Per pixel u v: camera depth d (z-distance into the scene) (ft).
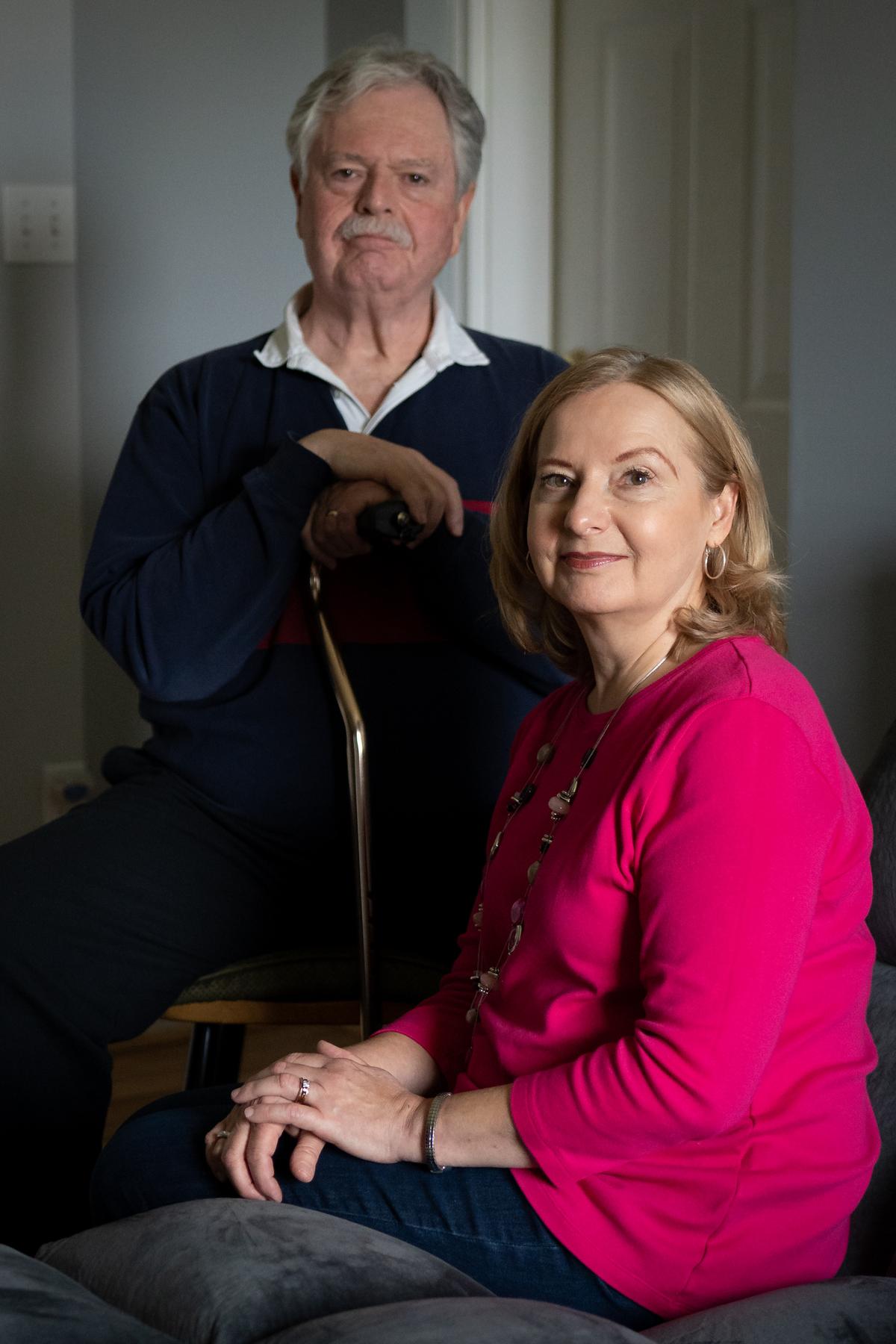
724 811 3.39
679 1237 3.49
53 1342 2.64
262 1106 3.85
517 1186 3.63
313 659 6.24
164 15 9.26
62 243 9.21
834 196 6.08
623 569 3.79
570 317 10.17
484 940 4.20
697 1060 3.32
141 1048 8.89
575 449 3.81
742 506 3.98
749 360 9.05
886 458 5.97
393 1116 3.79
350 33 9.70
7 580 9.36
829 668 6.29
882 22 5.82
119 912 5.83
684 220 9.33
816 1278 3.57
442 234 6.42
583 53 9.80
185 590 5.93
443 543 6.04
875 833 4.24
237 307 9.67
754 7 8.76
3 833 9.53
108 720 9.68
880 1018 4.09
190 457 6.48
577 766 3.95
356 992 6.00
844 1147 3.58
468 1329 2.76
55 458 9.39
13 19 8.96
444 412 6.49
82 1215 5.72
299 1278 3.08
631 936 3.62
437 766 6.26
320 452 5.98
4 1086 5.49
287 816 6.18
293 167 6.61
